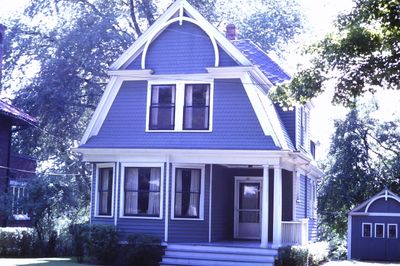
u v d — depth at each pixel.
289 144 22.50
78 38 34.00
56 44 35.41
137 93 22.45
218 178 22.53
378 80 15.30
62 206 24.11
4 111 25.47
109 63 35.00
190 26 22.33
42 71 34.66
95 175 22.53
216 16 39.38
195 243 21.02
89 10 36.66
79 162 36.19
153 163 21.55
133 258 19.81
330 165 39.81
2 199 23.50
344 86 15.66
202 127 21.66
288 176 23.84
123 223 21.58
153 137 21.92
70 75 34.19
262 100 21.22
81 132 36.66
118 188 21.78
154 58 22.48
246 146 20.94
